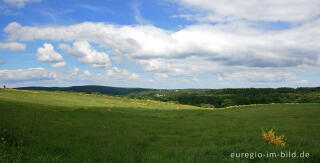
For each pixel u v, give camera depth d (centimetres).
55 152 1002
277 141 1188
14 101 3978
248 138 1462
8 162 759
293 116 3697
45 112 2817
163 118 3212
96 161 870
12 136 1153
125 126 2134
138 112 4166
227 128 2114
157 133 1794
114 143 1298
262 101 15112
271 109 4847
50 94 6494
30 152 934
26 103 3825
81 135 1523
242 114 4181
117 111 3988
